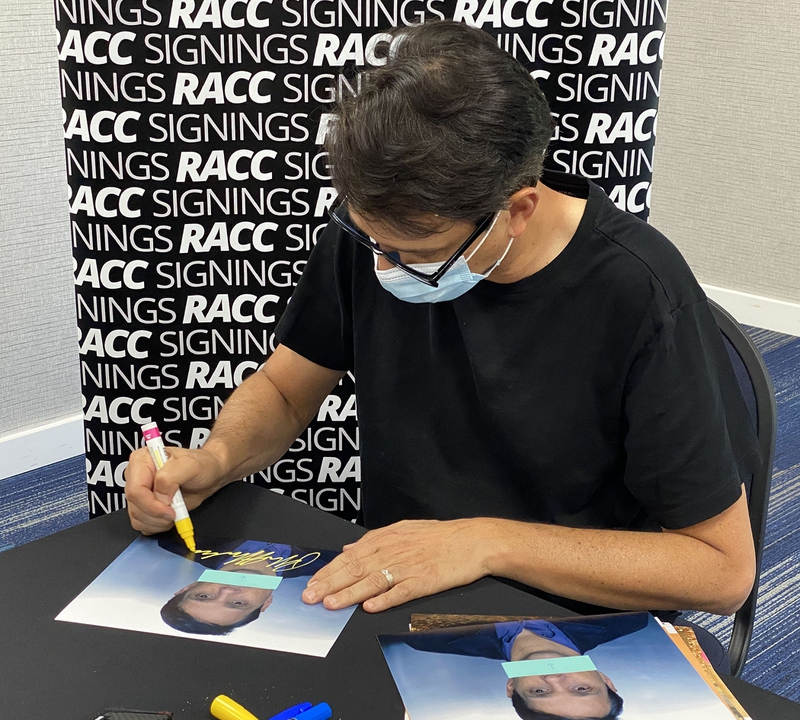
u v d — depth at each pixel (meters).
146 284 1.61
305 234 1.59
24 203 2.42
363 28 1.46
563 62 1.48
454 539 0.91
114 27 1.45
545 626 0.80
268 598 0.84
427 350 1.11
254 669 0.74
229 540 0.94
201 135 1.52
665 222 3.98
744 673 1.87
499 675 0.73
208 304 1.63
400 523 0.94
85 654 0.76
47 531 2.32
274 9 1.45
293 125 1.52
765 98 3.51
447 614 0.82
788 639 1.99
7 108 2.32
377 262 0.97
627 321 0.98
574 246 1.00
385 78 0.80
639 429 0.98
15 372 2.56
